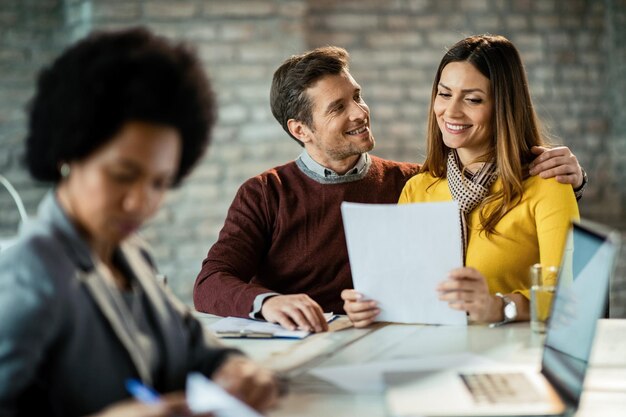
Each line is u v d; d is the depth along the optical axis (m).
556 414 1.13
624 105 4.55
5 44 4.08
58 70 1.04
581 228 1.35
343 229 2.25
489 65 1.94
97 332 1.07
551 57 4.55
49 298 1.01
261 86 4.05
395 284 1.71
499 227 1.94
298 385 1.33
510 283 1.93
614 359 1.44
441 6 4.40
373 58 4.35
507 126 1.94
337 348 1.57
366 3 4.33
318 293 2.25
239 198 2.29
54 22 4.12
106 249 1.17
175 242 4.06
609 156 4.63
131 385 1.09
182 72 1.07
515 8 4.49
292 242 2.26
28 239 1.04
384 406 1.21
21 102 4.11
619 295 4.38
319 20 4.29
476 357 1.44
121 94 1.01
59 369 1.05
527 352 1.48
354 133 2.23
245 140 4.06
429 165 2.14
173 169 1.07
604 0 4.57
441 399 1.19
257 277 2.29
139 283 1.21
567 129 4.58
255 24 4.02
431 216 1.64
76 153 1.02
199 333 1.33
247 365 1.27
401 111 4.39
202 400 1.06
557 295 1.37
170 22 3.95
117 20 3.91
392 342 1.59
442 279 1.68
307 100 2.23
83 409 1.07
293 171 2.31
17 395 1.00
